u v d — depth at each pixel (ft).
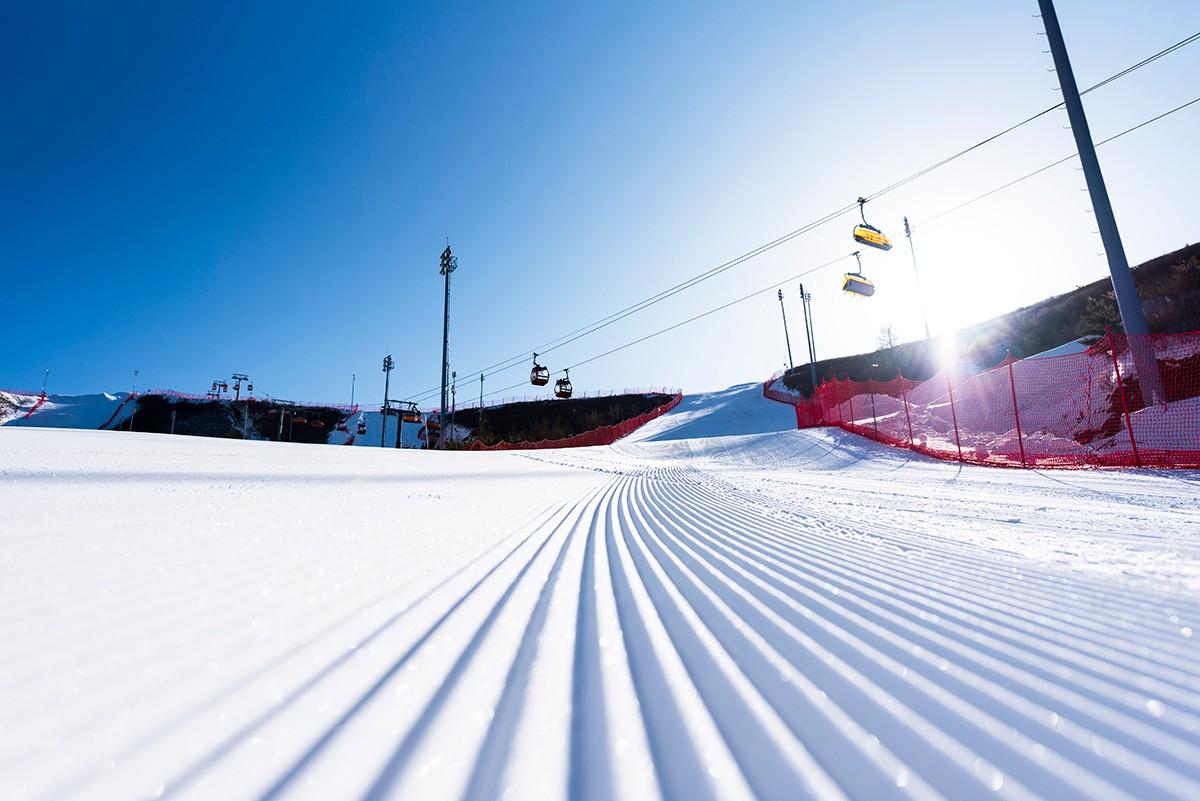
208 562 5.84
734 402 145.69
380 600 4.89
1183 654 3.81
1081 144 37.29
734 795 2.10
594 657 3.69
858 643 4.06
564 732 2.61
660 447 71.82
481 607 4.86
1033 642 4.10
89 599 4.33
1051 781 2.25
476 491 17.58
